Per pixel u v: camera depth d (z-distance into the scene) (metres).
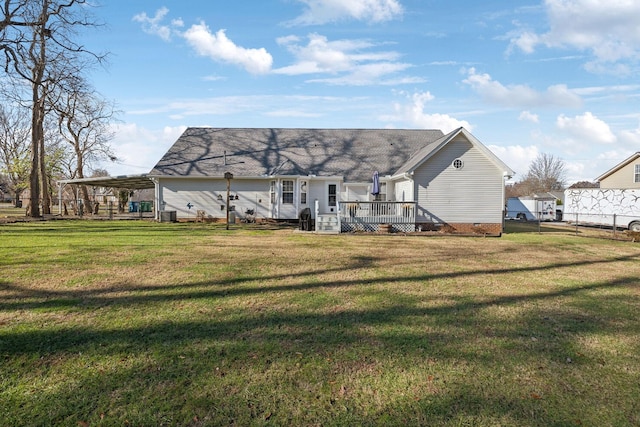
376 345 4.16
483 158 18.05
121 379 3.34
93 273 7.42
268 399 3.08
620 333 4.66
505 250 11.99
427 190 18.05
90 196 39.28
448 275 7.91
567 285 7.14
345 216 17.81
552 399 3.15
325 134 25.48
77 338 4.21
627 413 2.96
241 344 4.12
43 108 24.58
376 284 6.98
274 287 6.61
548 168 72.06
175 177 21.86
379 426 2.76
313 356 3.86
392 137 25.11
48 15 21.45
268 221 22.31
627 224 21.73
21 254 9.51
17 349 3.90
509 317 5.21
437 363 3.76
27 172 38.41
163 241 12.80
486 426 2.77
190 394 3.12
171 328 4.56
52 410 2.87
